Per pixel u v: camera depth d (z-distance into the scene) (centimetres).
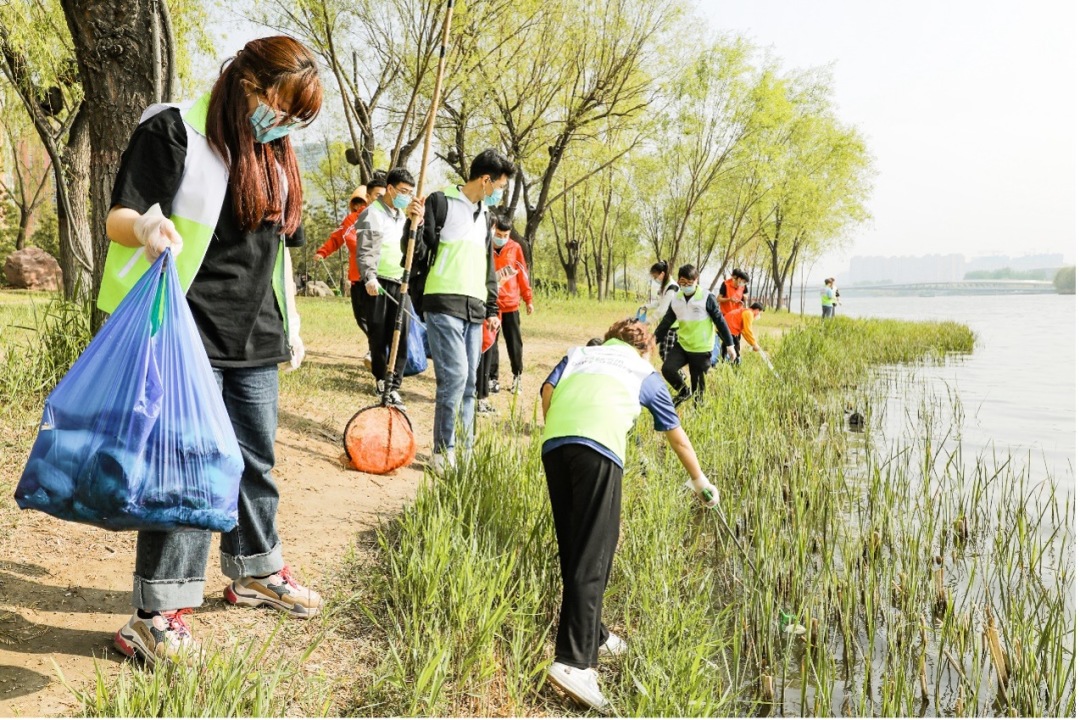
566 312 2683
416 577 369
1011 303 15275
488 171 576
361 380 909
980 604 469
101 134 560
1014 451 906
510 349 947
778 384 1120
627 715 317
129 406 252
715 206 3881
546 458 351
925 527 586
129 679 285
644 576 415
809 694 375
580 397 354
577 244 4356
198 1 1517
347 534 464
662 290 980
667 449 720
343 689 309
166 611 296
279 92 285
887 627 422
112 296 284
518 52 2112
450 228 578
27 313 916
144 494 253
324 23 1908
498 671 333
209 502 266
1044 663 380
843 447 842
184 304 271
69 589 350
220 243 300
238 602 355
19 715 260
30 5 1348
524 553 410
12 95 1717
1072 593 482
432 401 880
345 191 3516
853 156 3972
